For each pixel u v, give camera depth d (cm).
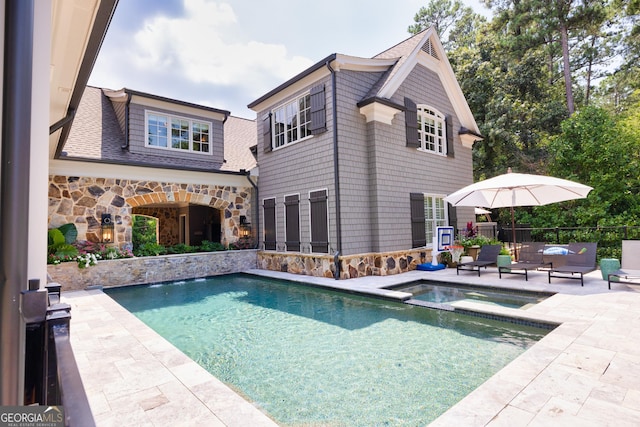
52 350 142
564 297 577
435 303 594
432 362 382
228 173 1133
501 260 817
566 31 1652
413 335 473
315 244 935
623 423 227
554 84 2056
